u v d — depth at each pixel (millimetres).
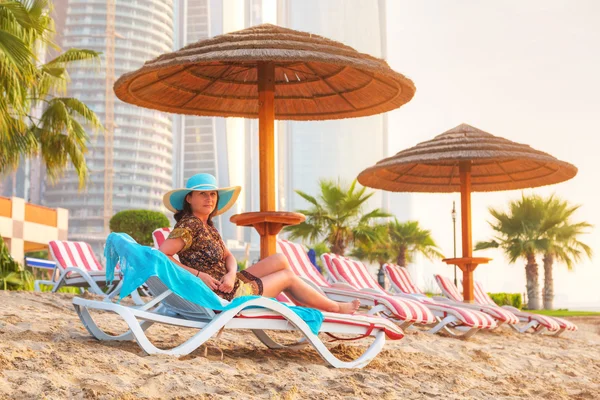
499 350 7469
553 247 32469
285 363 4766
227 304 4422
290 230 30625
